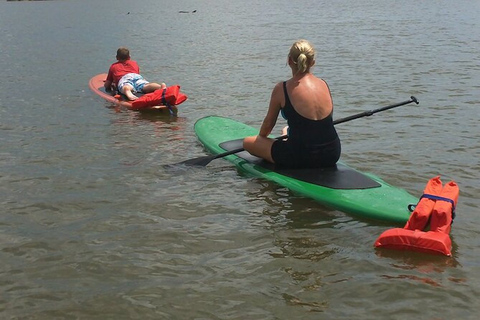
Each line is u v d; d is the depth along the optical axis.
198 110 9.30
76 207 5.28
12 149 7.12
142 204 5.33
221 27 24.03
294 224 4.86
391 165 6.29
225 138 7.16
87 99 10.15
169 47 17.48
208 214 5.09
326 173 5.71
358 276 3.99
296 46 5.64
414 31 20.14
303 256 4.30
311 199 5.32
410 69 12.38
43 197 5.53
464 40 16.97
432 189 4.65
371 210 4.90
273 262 4.22
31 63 14.63
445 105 9.02
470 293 3.75
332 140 5.76
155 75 12.63
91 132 7.96
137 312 3.62
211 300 3.74
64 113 9.12
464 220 4.84
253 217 5.01
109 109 9.41
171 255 4.36
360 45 16.70
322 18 27.38
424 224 4.38
